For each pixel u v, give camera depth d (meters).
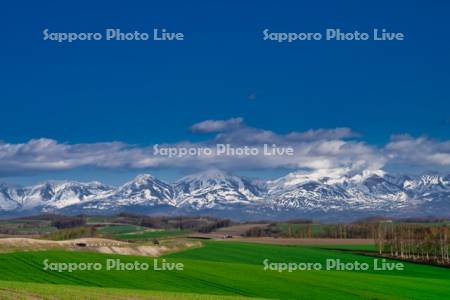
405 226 194.88
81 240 145.00
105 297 61.38
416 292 95.31
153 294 69.56
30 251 113.88
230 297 74.06
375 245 184.00
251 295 85.06
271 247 185.62
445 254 158.38
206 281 94.62
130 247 148.12
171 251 162.50
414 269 135.12
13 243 123.12
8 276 89.06
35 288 64.69
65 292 62.78
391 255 164.12
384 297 88.81
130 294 67.12
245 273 105.94
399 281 108.38
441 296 92.25
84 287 73.56
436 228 170.00
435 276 123.88
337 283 100.56
